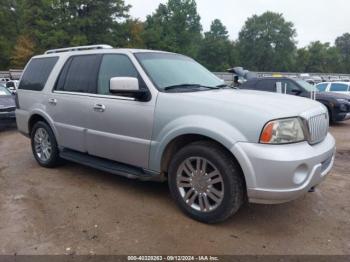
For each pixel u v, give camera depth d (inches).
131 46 2058.3
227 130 132.4
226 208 136.3
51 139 212.7
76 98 189.8
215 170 138.6
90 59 191.9
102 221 147.8
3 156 263.7
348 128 436.8
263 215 154.6
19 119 238.7
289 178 125.3
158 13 2652.6
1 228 141.9
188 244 130.1
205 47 3189.0
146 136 157.6
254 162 126.6
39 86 220.2
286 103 142.0
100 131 177.6
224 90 168.2
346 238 135.6
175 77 170.4
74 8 1861.5
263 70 3545.8
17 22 2172.7
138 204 165.0
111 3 1951.3
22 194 178.9
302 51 3565.5
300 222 148.5
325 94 472.4
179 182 151.0
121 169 169.9
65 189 185.5
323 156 137.2
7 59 2003.0
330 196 177.6
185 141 155.2
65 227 142.6
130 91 153.1
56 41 1745.8
